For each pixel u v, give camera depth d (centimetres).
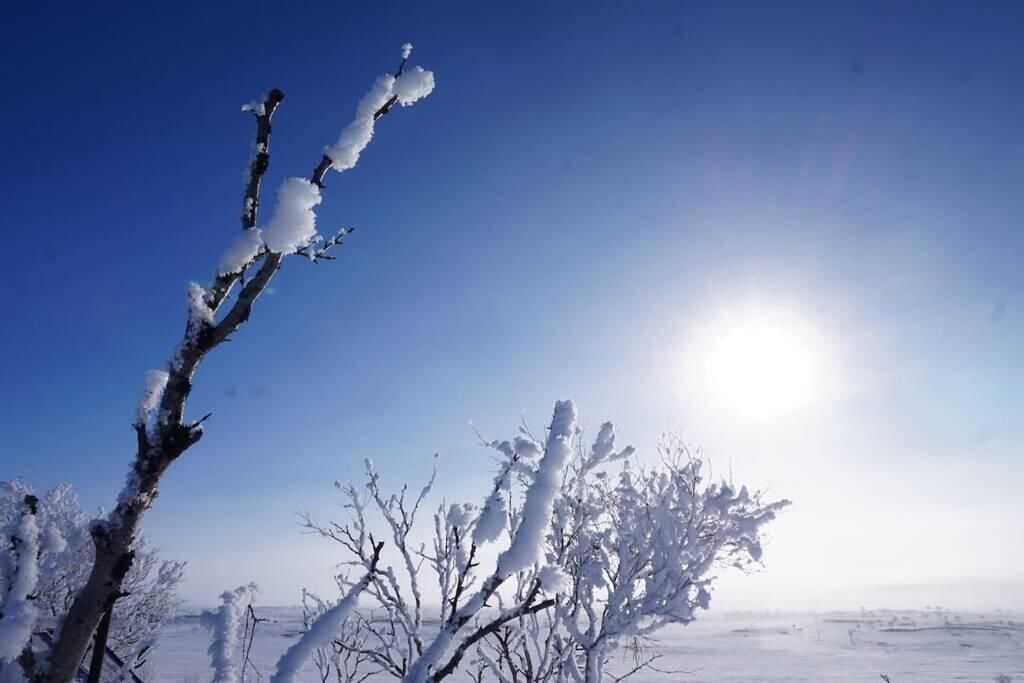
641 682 1670
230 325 162
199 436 165
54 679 145
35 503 177
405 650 449
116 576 155
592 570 480
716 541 465
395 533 468
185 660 3509
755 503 482
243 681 195
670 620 448
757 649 6900
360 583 181
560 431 181
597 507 512
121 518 157
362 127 177
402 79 181
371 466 494
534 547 162
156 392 164
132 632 1040
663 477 518
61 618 158
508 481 198
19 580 159
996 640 7988
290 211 161
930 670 4581
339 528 470
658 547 471
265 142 179
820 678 4081
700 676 3981
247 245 163
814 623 16550
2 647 143
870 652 6512
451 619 164
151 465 159
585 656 493
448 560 416
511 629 451
